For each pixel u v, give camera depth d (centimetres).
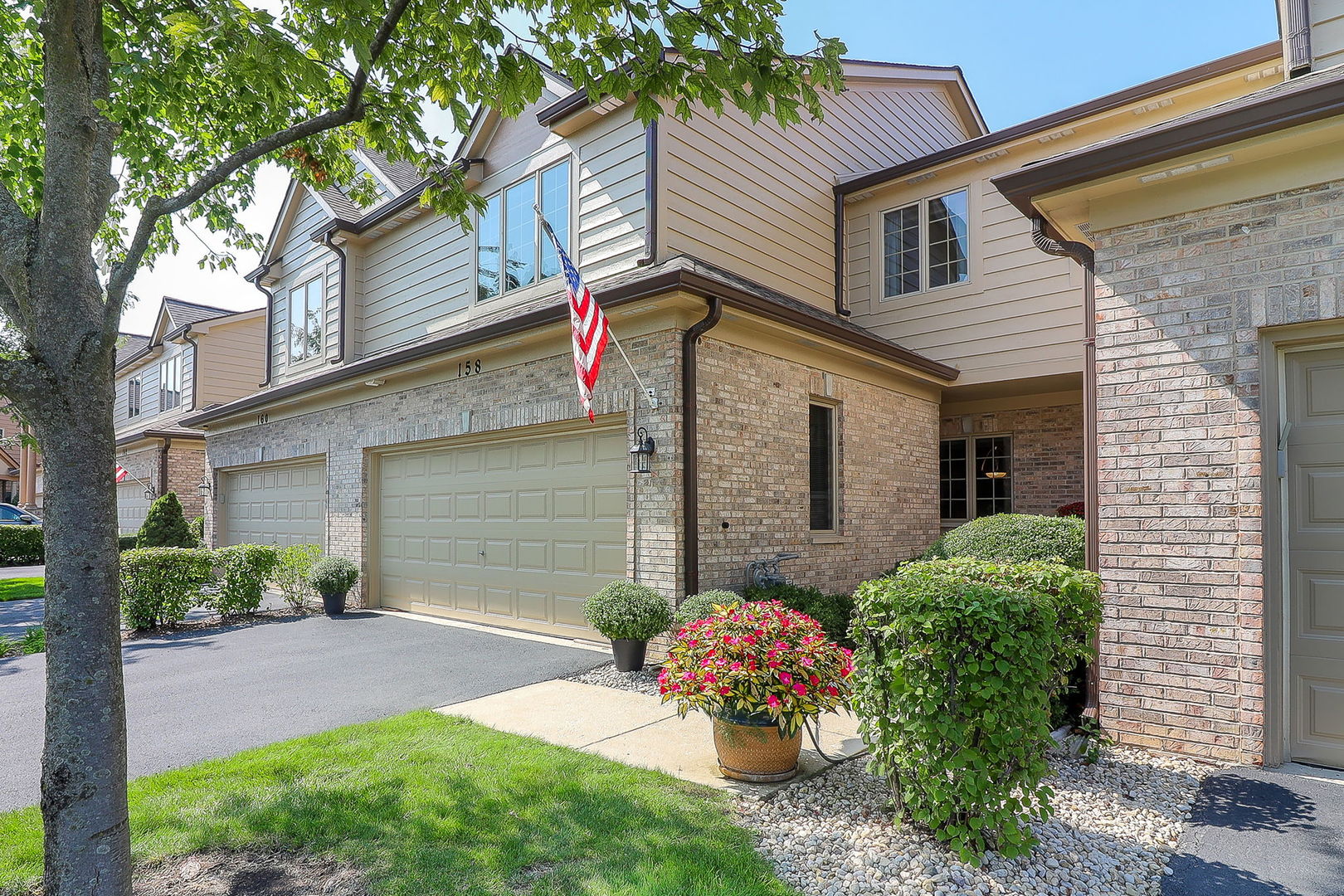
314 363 1331
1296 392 445
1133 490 477
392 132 467
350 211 1288
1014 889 302
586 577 793
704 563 705
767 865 317
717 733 417
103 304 293
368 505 1091
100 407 279
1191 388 459
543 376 824
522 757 440
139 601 878
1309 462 439
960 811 331
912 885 303
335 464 1151
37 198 482
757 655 408
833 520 916
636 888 297
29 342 275
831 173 1123
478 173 1048
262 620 977
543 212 962
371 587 1083
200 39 367
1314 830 352
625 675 653
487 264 1038
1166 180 468
